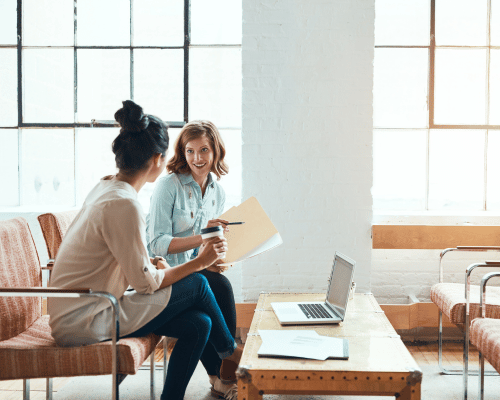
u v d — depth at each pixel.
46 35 3.38
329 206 3.04
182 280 1.77
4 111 3.41
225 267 2.26
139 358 1.57
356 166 3.02
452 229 3.01
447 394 2.29
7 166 3.45
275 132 3.03
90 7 3.37
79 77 3.38
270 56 3.01
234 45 3.32
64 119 3.40
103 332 1.60
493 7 3.27
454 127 3.32
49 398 2.07
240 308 3.03
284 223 3.06
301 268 3.06
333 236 3.05
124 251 1.58
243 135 3.04
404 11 3.29
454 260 3.20
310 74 3.01
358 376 1.41
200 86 3.36
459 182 3.36
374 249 3.25
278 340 1.66
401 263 3.24
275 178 3.05
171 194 2.28
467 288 2.17
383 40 3.31
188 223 2.33
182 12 3.33
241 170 3.06
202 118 3.37
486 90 3.30
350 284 1.91
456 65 3.30
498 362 1.68
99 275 1.62
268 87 3.02
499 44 3.27
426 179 3.38
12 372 1.52
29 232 1.98
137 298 1.67
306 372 1.41
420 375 1.39
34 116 3.42
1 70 3.39
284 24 3.00
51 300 1.64
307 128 3.02
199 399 2.22
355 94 3.00
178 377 1.74
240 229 2.15
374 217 3.23
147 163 1.69
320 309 2.09
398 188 3.40
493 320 1.97
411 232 3.01
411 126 3.34
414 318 2.96
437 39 3.29
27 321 1.86
